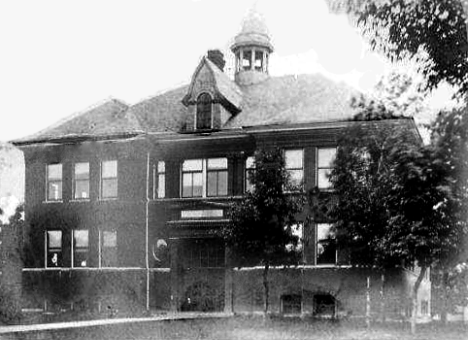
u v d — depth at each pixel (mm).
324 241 26844
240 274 28797
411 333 22547
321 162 28094
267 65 33562
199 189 31641
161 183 33094
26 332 16672
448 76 20641
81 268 33062
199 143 31453
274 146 28953
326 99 28562
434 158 21625
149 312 29797
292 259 26781
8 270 33406
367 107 24672
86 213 33562
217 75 31922
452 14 19750
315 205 26500
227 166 31125
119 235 32875
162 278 31766
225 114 31688
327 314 26750
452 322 26953
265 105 31562
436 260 22531
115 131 32938
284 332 23203
